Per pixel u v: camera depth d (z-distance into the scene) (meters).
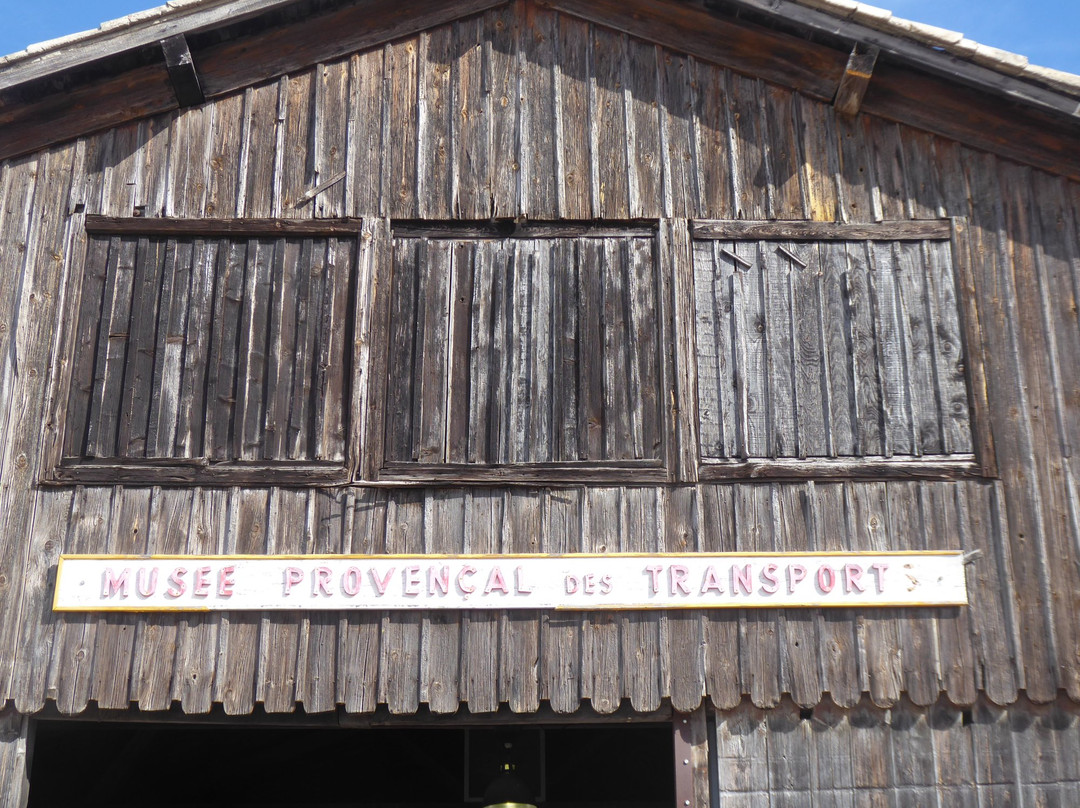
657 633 6.64
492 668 6.55
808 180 7.44
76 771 9.48
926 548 6.79
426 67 7.63
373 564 6.68
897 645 6.64
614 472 6.86
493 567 6.69
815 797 6.46
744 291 7.22
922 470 6.91
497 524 6.77
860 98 7.41
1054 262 7.28
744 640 6.63
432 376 7.02
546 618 6.64
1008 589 6.73
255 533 6.72
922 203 7.41
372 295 7.14
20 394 6.91
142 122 7.46
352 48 7.64
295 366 7.03
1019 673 6.59
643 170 7.44
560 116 7.53
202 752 9.81
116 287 7.14
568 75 7.62
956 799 6.47
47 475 6.77
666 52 7.70
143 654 6.54
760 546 6.77
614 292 7.20
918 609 6.70
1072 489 6.89
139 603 6.58
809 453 6.95
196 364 7.01
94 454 6.84
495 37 7.71
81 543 6.68
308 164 7.39
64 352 6.99
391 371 7.02
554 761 9.74
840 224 7.34
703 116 7.56
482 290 7.19
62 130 7.39
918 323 7.18
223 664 6.53
